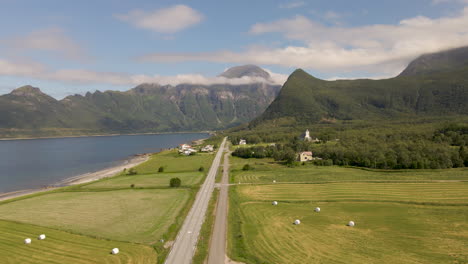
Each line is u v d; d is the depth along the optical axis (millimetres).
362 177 122688
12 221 79312
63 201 100375
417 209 80500
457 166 135375
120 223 75812
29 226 74875
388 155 149000
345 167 151375
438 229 66000
